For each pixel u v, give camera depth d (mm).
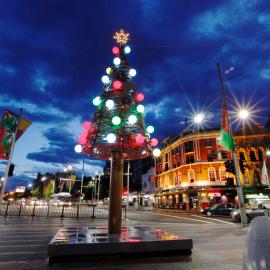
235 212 22406
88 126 8609
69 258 6906
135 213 35531
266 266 2750
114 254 7172
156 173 61844
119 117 8047
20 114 13008
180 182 47656
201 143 45188
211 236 12773
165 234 8625
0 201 11719
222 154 43219
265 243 2887
